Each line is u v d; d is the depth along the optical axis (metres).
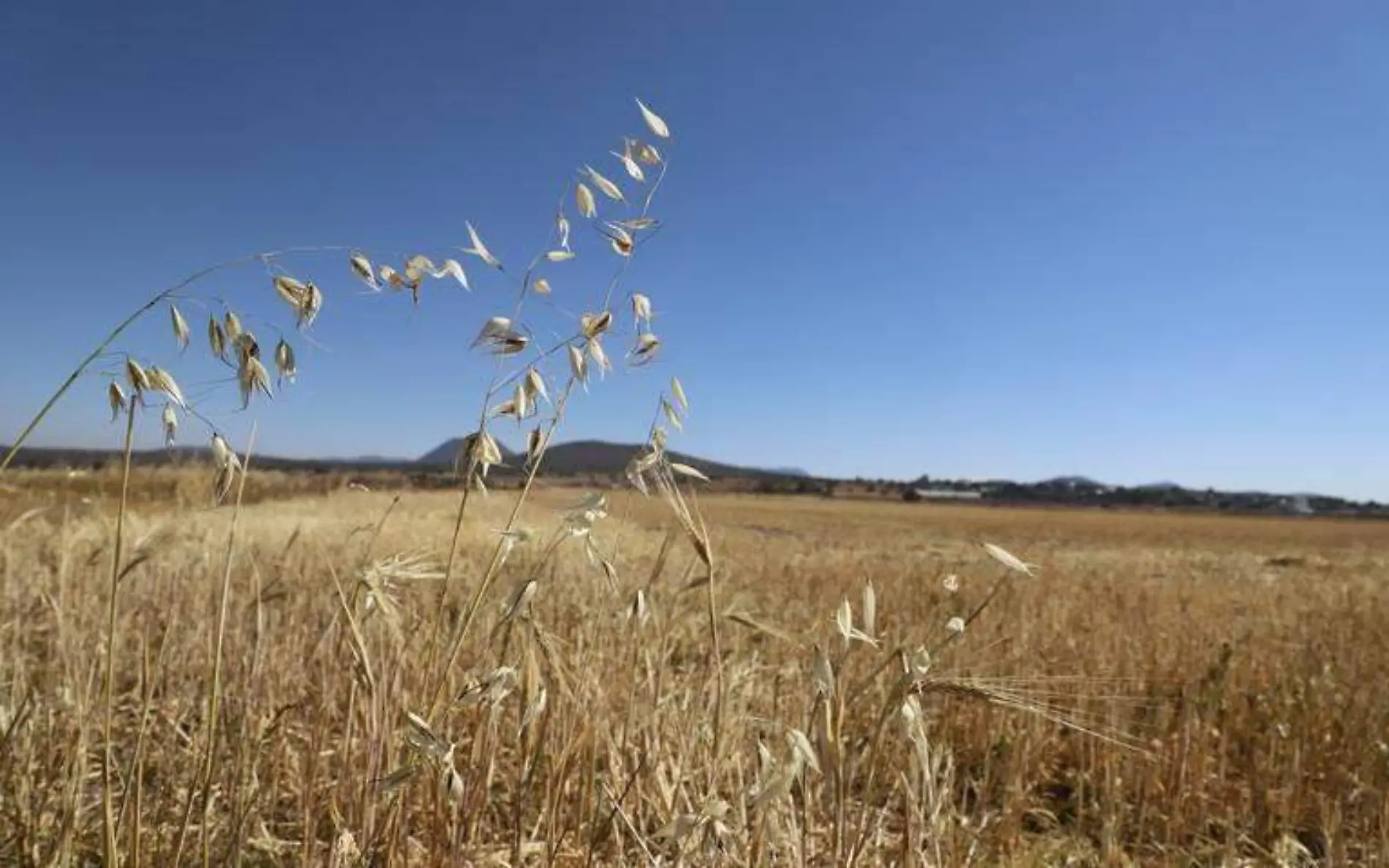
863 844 2.34
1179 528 58.22
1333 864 3.78
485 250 2.22
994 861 4.01
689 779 3.12
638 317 2.41
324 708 3.43
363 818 2.74
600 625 3.88
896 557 21.50
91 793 3.78
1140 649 7.26
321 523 13.06
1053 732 5.45
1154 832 4.51
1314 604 12.09
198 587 6.29
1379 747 4.99
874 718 3.37
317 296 2.19
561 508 2.45
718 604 6.98
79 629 5.13
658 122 2.45
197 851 3.17
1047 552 27.30
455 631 2.49
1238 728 5.73
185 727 4.39
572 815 3.47
